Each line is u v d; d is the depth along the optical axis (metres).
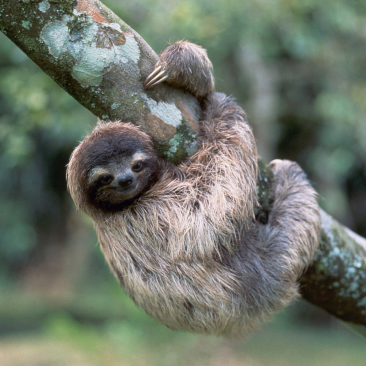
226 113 4.63
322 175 17.77
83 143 4.46
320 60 14.99
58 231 24.33
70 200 20.67
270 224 4.84
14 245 21.86
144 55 4.18
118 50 4.07
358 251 5.12
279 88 18.53
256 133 15.88
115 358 12.17
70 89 4.11
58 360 11.84
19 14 3.86
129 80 4.14
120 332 13.48
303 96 18.84
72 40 3.96
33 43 3.93
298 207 4.96
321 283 5.02
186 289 4.46
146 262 4.59
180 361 12.31
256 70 15.85
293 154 20.83
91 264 21.94
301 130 19.92
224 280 4.44
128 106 4.19
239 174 4.40
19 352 12.62
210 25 10.94
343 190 20.67
